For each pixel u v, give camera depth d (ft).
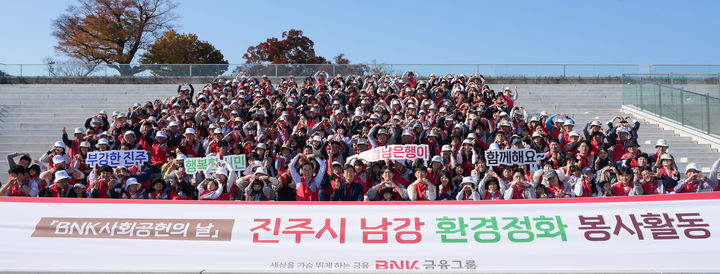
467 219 21.13
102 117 45.91
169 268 19.84
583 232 20.49
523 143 38.11
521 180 28.07
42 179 31.73
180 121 45.98
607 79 85.10
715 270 19.35
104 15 145.69
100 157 32.94
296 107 50.39
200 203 21.70
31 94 71.56
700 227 20.30
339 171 29.37
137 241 20.59
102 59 145.79
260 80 84.58
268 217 21.31
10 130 53.21
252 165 31.50
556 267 19.71
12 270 19.60
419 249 20.33
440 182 31.22
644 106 60.75
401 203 21.71
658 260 19.70
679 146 48.60
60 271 19.60
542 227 20.72
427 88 57.82
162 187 30.30
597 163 34.30
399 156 30.32
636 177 29.07
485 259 20.01
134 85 80.74
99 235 20.72
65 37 143.95
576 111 64.39
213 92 55.52
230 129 43.24
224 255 20.26
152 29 150.51
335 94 54.13
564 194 29.40
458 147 36.06
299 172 29.96
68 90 75.46
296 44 161.99
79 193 29.25
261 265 19.99
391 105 50.06
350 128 43.73
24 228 20.84
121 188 30.73
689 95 52.60
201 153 39.47
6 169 44.29
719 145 47.93
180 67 86.74
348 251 20.31
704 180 29.55
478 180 31.14
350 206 21.65
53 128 55.98
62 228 20.86
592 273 19.16
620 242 20.17
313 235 20.72
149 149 40.40
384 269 19.79
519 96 70.95
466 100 51.78
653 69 83.66
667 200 21.17
